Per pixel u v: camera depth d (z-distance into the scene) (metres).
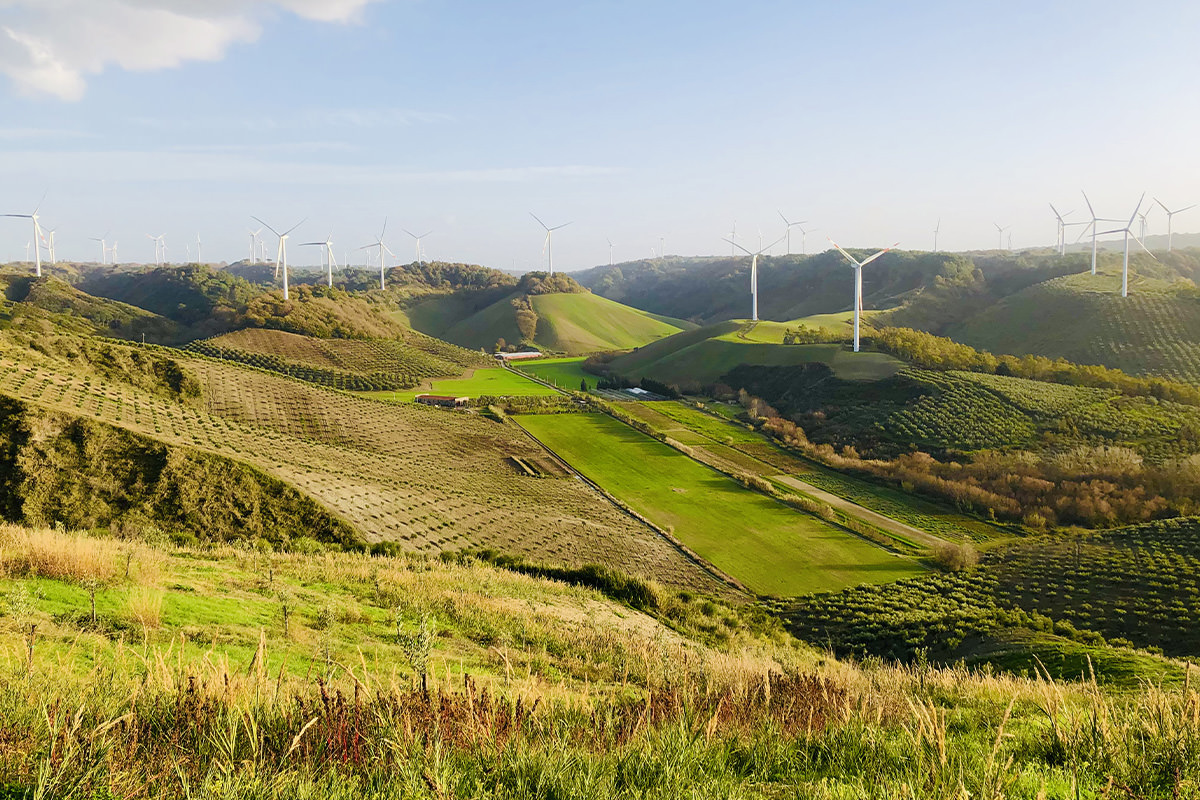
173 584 16.12
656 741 6.43
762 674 11.58
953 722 9.38
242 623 13.98
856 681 13.56
